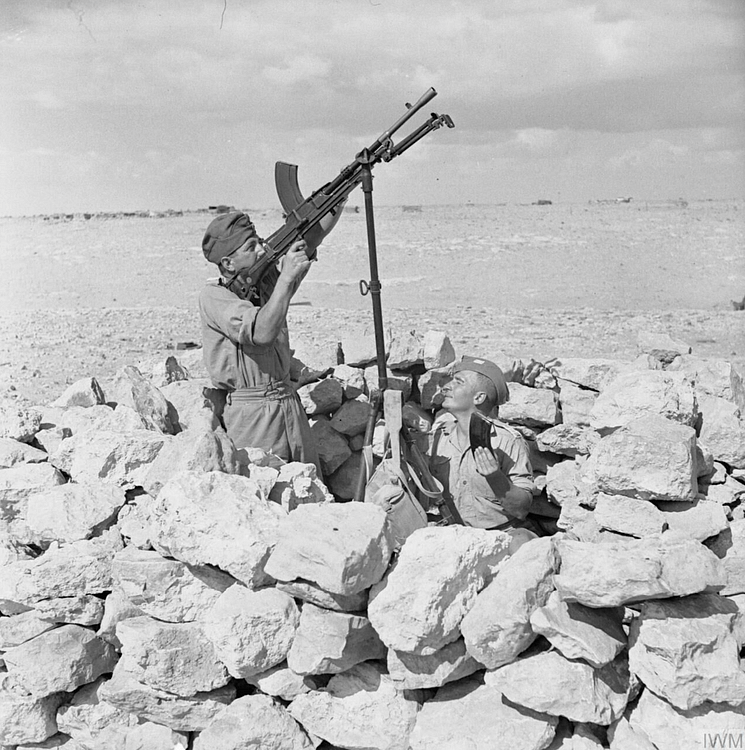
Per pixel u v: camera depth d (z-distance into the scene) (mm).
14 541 3990
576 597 2764
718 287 22562
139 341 15469
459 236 36438
